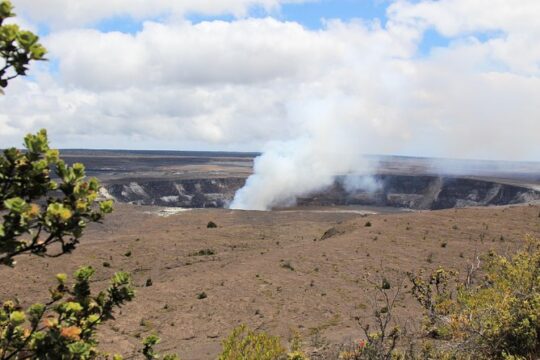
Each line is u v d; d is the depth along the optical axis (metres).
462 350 10.05
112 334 32.62
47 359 3.63
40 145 3.73
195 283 47.75
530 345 9.53
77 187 3.73
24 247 3.62
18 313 3.72
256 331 33.06
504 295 11.80
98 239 80.81
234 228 85.62
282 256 57.50
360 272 48.78
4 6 3.45
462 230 63.84
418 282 22.30
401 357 10.10
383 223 71.94
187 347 29.97
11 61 3.48
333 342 22.25
